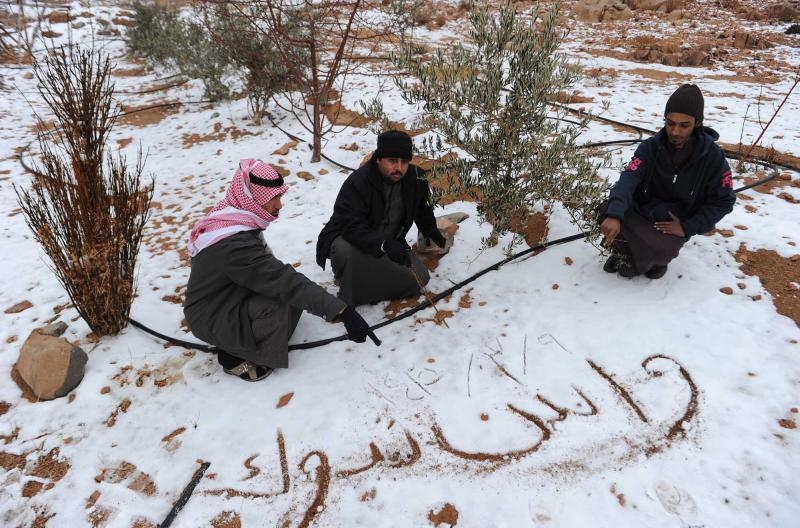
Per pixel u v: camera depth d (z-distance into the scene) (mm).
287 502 2090
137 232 2889
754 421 2197
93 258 2646
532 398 2441
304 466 2227
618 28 11664
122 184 2742
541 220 3734
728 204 2592
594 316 2865
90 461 2299
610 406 2354
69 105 2498
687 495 1951
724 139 4859
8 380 2754
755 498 1913
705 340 2621
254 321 2520
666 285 3006
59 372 2629
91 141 2580
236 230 2352
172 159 5922
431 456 2217
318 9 5477
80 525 2049
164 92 8453
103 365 2805
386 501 2055
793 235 3289
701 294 2914
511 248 3293
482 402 2445
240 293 2518
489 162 3127
